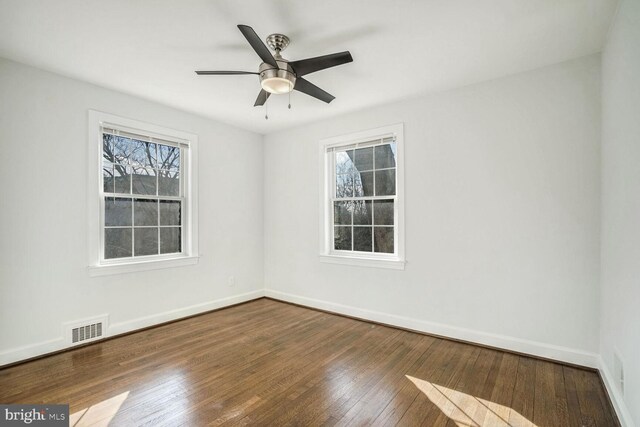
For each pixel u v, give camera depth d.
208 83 3.09
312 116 4.06
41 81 2.79
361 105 3.67
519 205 2.84
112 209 3.29
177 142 3.84
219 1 1.93
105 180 3.24
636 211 1.68
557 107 2.68
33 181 2.74
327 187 4.21
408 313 3.48
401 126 3.52
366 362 2.70
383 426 1.88
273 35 2.27
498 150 2.95
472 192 3.08
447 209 3.23
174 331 3.42
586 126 2.56
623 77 1.90
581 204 2.58
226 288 4.35
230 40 2.36
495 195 2.96
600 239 2.50
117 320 3.28
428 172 3.34
